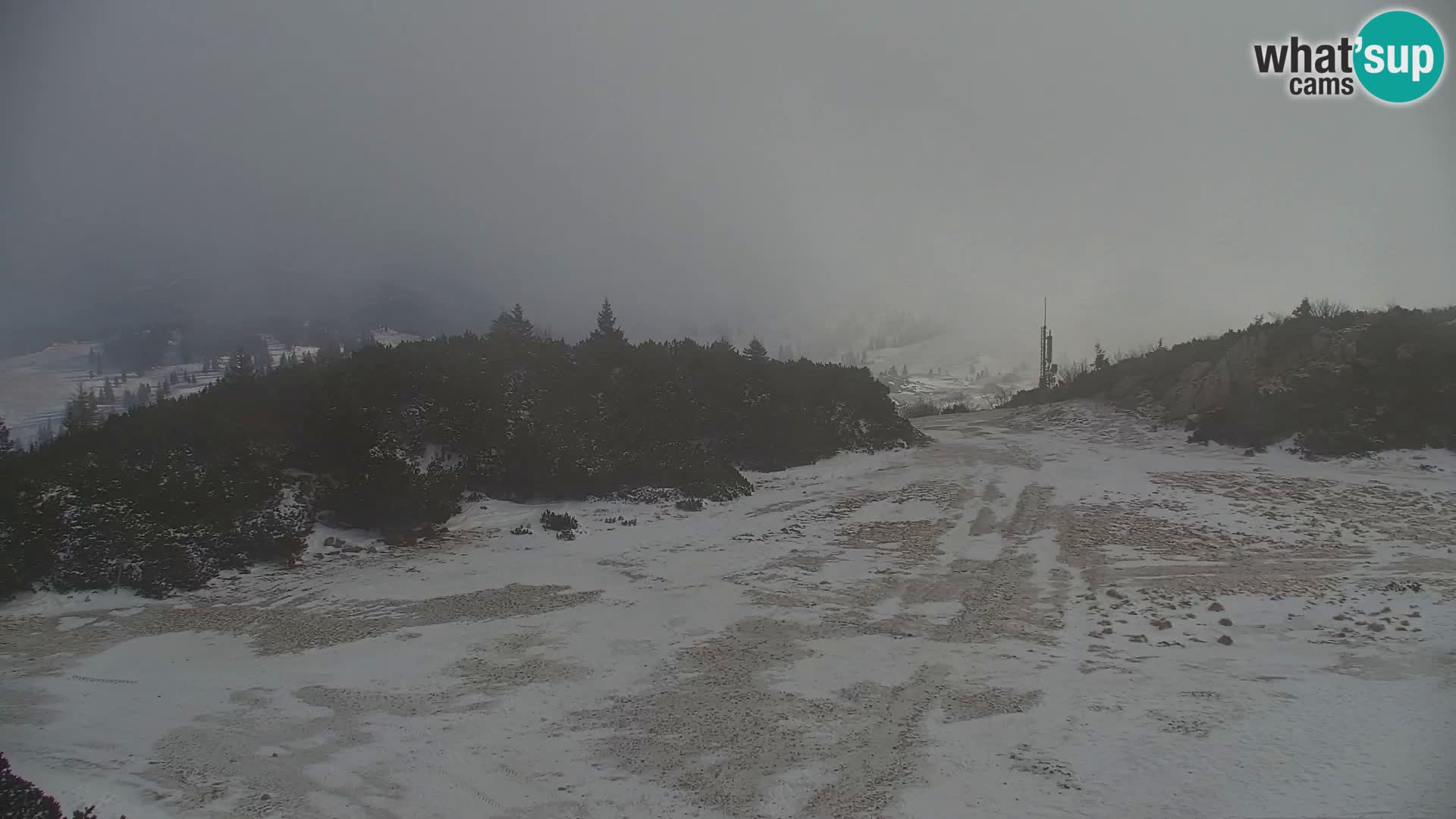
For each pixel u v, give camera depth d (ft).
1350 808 24.18
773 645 40.50
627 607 46.85
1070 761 27.99
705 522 68.03
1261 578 49.88
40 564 48.34
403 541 60.18
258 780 27.14
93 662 38.73
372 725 31.71
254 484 58.65
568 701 33.91
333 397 64.95
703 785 26.91
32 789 23.32
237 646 40.91
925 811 25.02
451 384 73.97
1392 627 40.68
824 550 59.62
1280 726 29.99
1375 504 65.62
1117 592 47.88
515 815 25.13
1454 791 24.80
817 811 25.16
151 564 50.29
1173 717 31.27
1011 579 51.85
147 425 62.54
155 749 29.37
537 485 72.18
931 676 36.27
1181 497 70.74
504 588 50.75
